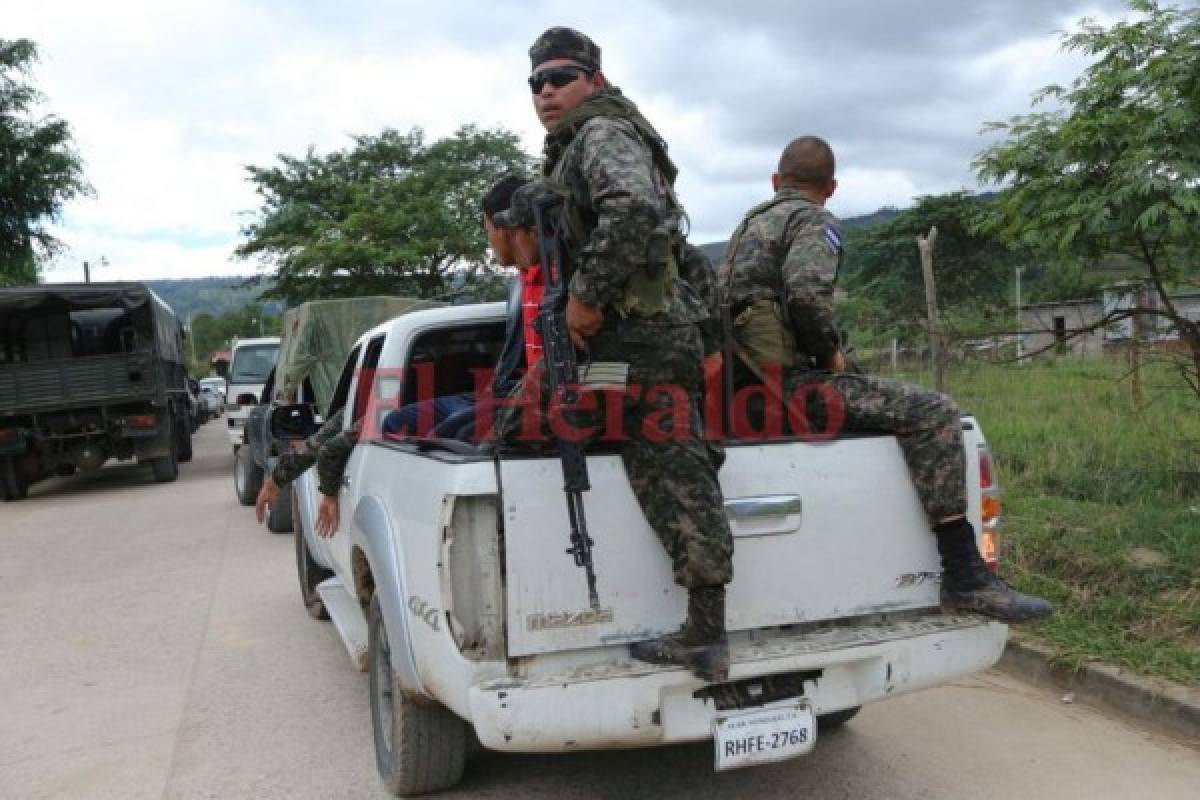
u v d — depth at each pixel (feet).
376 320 33.94
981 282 75.82
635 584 9.24
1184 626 14.06
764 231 11.27
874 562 10.15
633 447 9.12
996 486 10.93
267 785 12.43
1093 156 17.43
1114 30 17.20
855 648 9.66
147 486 47.44
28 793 12.52
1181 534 16.49
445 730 11.01
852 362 12.05
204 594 23.16
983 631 10.25
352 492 13.67
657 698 8.99
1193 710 12.19
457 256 82.99
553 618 8.99
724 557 8.93
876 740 12.91
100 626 20.67
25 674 17.54
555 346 8.95
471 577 9.02
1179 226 16.57
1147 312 19.93
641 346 8.88
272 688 16.21
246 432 36.88
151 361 45.75
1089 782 11.39
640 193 8.34
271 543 29.58
